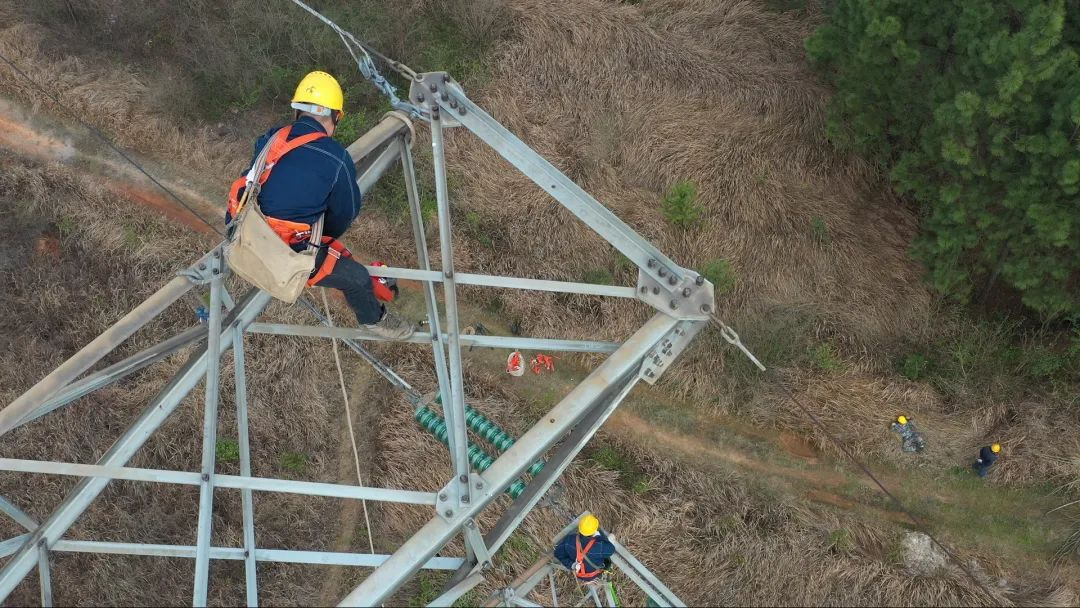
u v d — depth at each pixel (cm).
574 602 1216
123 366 675
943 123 1121
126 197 1407
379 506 1303
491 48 1540
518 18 1558
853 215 1430
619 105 1495
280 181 568
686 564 1220
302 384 1345
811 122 1473
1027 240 1166
